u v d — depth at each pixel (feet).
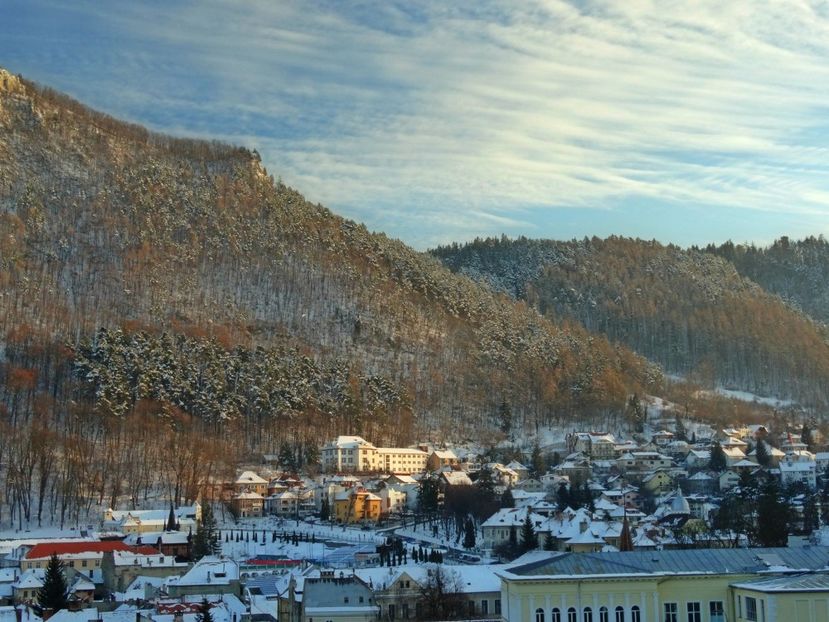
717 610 532.32
